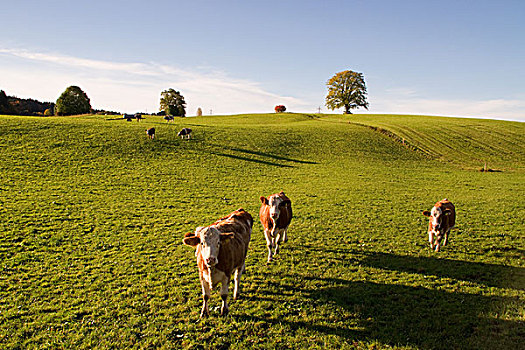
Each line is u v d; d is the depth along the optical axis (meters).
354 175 31.09
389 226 15.94
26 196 18.61
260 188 24.47
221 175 27.98
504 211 19.17
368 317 7.89
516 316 7.87
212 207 18.92
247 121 79.19
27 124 38.56
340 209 19.03
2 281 9.47
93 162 28.23
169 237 13.67
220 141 41.94
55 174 23.98
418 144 51.44
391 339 7.06
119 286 9.43
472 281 9.91
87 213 16.42
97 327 7.45
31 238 12.79
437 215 12.28
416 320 7.78
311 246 12.96
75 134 36.38
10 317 7.80
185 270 10.49
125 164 28.72
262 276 10.09
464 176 33.69
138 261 11.20
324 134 52.88
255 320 7.75
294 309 8.20
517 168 40.91
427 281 9.87
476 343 6.90
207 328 7.41
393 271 10.59
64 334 7.20
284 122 77.62
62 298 8.67
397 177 31.27
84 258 11.38
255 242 13.34
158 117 74.62
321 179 28.67
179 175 26.81
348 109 103.19
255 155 37.47
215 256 7.10
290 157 38.72
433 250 12.66
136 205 18.42
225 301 7.86
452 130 62.09
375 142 50.25
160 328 7.40
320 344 6.93
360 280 9.90
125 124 47.28
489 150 50.41
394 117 87.19
